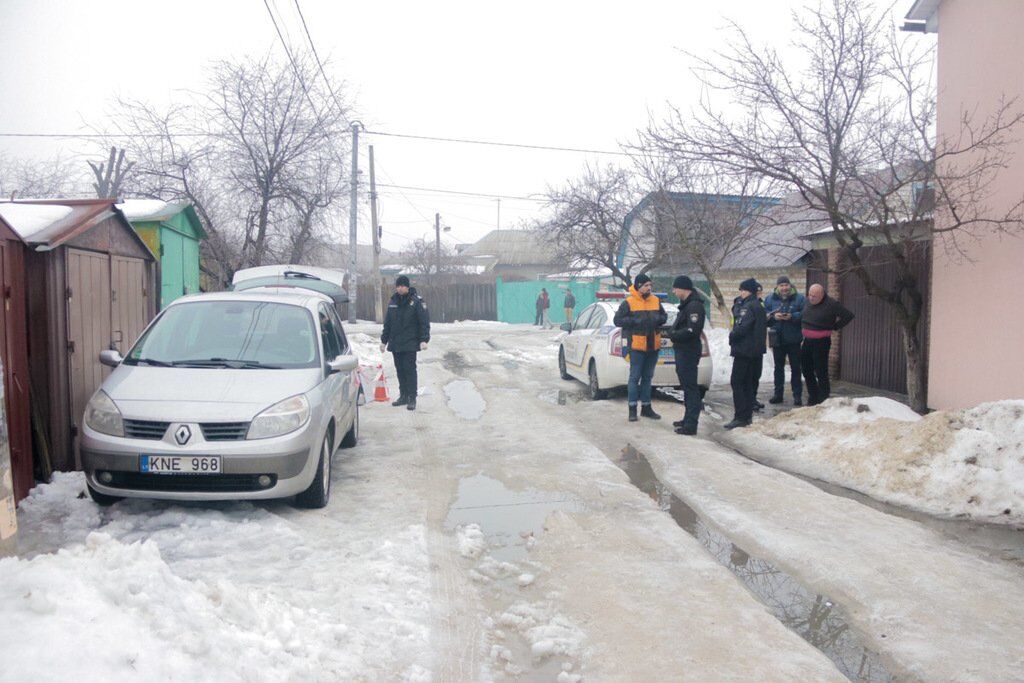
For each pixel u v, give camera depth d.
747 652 3.84
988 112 8.33
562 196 19.55
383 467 7.41
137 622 2.93
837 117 8.52
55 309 6.24
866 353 12.13
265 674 3.09
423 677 3.51
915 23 9.66
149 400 5.59
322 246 24.34
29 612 2.73
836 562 4.98
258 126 20.73
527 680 3.59
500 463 7.58
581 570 4.90
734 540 5.56
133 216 11.82
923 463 6.56
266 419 5.53
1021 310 7.92
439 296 38.09
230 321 6.82
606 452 8.21
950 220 8.67
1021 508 5.80
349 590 4.37
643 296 9.84
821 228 12.73
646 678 3.60
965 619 4.21
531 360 17.59
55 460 6.30
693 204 13.92
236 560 4.78
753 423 9.14
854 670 3.73
